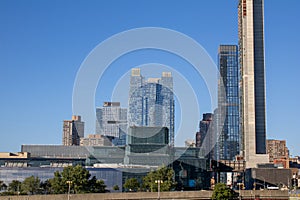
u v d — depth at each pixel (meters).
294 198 174.50
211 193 172.00
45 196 138.50
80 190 197.88
